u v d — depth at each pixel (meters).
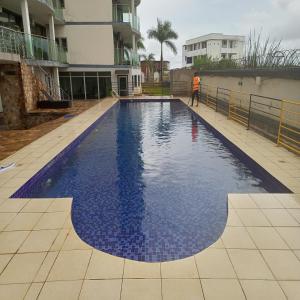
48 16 19.38
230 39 59.69
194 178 7.11
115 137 11.38
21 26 18.62
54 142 9.05
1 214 4.59
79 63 23.25
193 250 4.23
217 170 7.64
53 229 4.15
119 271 3.29
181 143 10.42
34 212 4.64
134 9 27.45
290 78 8.43
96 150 9.59
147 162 8.38
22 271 3.30
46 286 3.07
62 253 3.62
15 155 7.67
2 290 3.03
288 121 8.67
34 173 6.35
